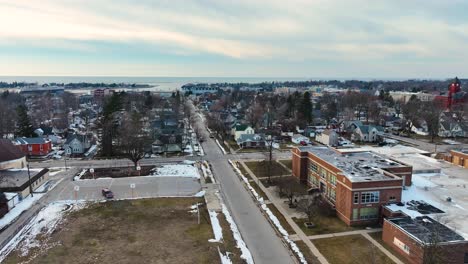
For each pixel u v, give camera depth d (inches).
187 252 1240.8
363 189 1470.2
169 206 1694.1
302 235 1391.5
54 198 1795.0
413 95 6358.3
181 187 1989.4
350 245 1306.6
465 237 1184.2
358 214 1486.2
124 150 2746.1
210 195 1860.2
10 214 1581.0
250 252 1253.1
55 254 1221.7
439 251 1112.2
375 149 2743.6
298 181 2080.5
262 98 6678.2
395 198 1521.9
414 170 2023.9
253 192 1907.0
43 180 2065.7
